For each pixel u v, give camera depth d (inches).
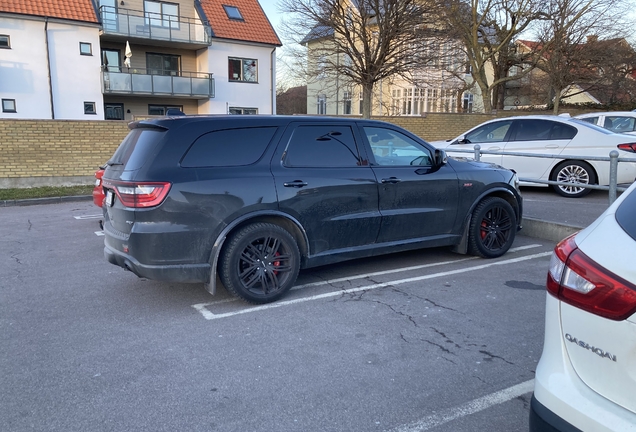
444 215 224.1
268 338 157.4
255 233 177.8
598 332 75.0
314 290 201.6
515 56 1005.2
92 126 544.4
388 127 213.9
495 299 189.3
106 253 182.2
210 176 170.6
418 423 113.2
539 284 205.8
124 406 120.0
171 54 1056.8
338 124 201.3
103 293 200.5
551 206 351.3
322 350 148.9
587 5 841.5
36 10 841.5
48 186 530.6
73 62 884.0
